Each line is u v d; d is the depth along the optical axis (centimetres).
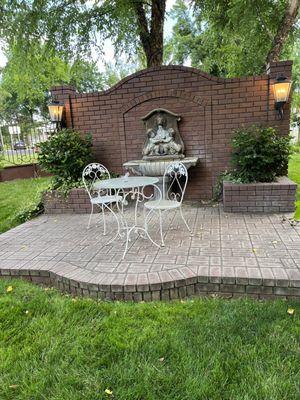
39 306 238
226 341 187
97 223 439
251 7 586
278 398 146
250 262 270
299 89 1399
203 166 538
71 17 693
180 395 151
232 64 835
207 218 429
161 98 530
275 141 448
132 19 708
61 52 734
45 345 193
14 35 674
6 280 290
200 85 509
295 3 592
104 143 570
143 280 247
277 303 227
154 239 352
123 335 198
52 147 516
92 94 553
